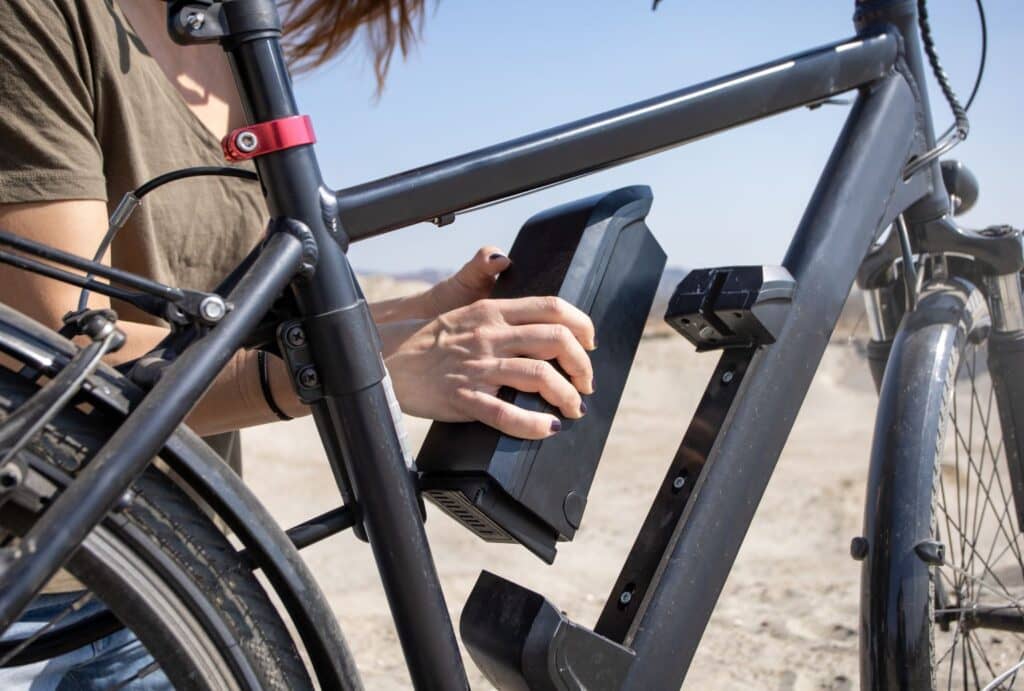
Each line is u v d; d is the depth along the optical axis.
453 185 1.15
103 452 0.84
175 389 0.88
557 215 1.30
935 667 1.51
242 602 0.94
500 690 1.19
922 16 1.70
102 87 1.18
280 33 1.03
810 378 1.37
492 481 1.09
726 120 1.38
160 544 0.91
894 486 1.54
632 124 1.29
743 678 2.67
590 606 3.40
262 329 1.02
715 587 1.26
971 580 1.75
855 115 1.56
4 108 1.09
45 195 1.10
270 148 1.01
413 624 1.05
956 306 1.69
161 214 1.27
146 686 1.37
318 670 1.00
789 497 4.68
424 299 1.33
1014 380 1.82
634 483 5.30
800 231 1.44
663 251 1.32
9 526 0.85
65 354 0.89
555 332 1.12
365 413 1.03
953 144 1.67
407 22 1.60
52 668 1.29
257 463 5.67
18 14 1.09
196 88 1.38
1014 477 1.87
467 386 1.12
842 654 2.81
